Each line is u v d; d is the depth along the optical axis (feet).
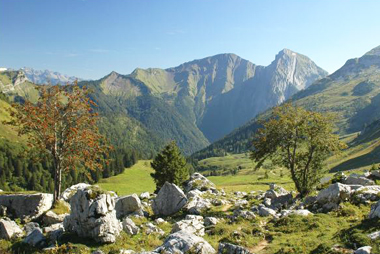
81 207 75.41
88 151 125.18
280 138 142.92
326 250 54.60
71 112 120.37
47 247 71.10
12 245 73.61
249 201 132.57
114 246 70.18
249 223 91.76
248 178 522.88
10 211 106.11
